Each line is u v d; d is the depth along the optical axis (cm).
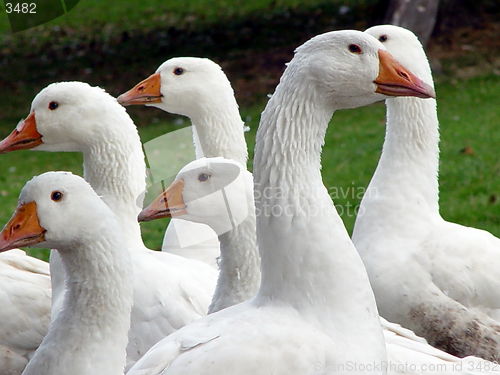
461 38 3136
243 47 3281
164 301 863
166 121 2523
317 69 664
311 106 667
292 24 3488
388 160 1030
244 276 805
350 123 2508
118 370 697
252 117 2539
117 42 3456
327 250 636
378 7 3039
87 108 977
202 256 1030
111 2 4056
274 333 594
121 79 3014
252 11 3728
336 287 630
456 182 1914
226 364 577
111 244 691
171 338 622
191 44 3366
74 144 994
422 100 1020
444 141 2222
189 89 1099
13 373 1013
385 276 958
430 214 1006
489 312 971
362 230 1011
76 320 684
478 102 2553
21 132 984
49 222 677
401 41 1028
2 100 2873
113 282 689
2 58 3334
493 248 988
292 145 658
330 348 604
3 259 1084
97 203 692
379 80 677
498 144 2169
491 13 3322
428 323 954
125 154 988
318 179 667
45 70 3183
